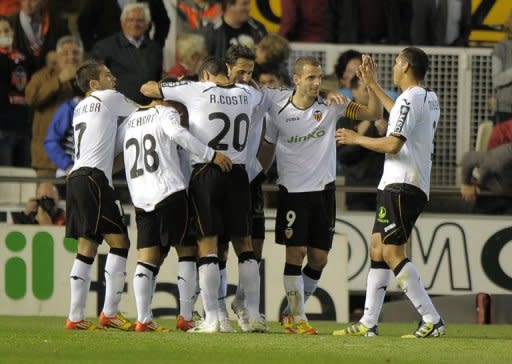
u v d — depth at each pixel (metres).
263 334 35.22
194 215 35.31
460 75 56.38
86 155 36.84
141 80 52.97
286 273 36.56
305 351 28.77
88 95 37.41
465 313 51.38
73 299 37.44
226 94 35.44
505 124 53.66
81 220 36.78
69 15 55.34
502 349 30.55
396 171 34.28
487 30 57.97
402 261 34.53
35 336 33.41
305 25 56.44
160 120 35.25
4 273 49.72
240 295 37.50
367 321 35.59
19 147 54.12
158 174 35.69
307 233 36.38
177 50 54.12
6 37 54.38
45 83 53.41
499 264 51.88
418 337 34.66
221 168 34.94
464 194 53.31
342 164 53.12
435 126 34.94
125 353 27.75
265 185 51.47
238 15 54.69
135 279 36.59
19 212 51.28
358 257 51.44
